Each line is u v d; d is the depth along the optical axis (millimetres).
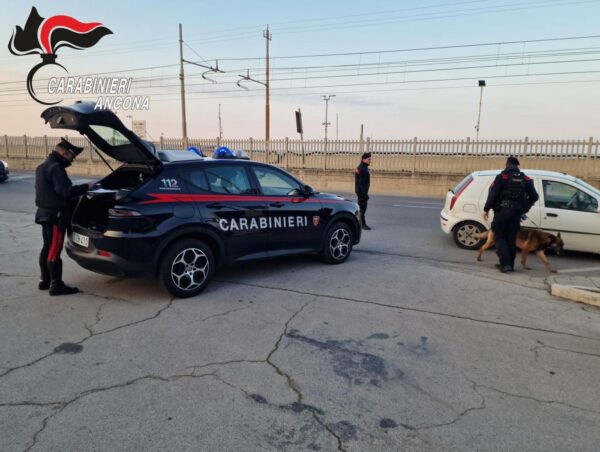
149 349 3582
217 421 2670
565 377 3312
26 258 6410
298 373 3270
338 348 3697
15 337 3760
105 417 2674
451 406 2896
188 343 3711
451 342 3867
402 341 3863
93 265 4578
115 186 5391
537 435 2615
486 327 4219
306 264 6410
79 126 4453
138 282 5316
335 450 2451
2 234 8148
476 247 7691
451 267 6465
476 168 17781
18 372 3182
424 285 5504
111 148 4977
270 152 21750
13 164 28219
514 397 3023
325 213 6184
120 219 4363
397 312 4547
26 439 2455
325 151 20531
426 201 15664
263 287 5262
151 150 4672
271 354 3555
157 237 4484
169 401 2861
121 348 3590
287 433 2580
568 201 7145
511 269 6242
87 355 3459
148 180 4617
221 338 3822
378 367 3391
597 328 4262
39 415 2678
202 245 4887
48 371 3203
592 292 4949
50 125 4844
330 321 4266
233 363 3389
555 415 2822
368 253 7297
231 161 5324
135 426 2598
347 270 6133
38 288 5027
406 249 7664
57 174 4559
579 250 7125
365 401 2934
